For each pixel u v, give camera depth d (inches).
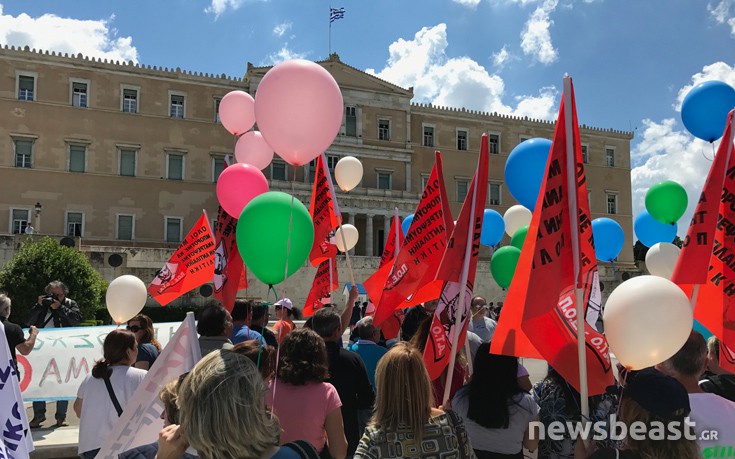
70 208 1758.1
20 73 1748.3
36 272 927.7
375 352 257.8
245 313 279.4
